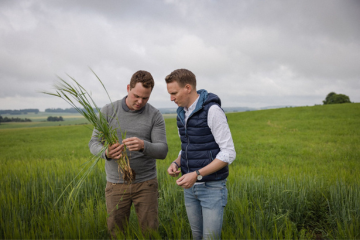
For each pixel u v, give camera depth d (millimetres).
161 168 6246
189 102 2174
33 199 3814
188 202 2332
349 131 19531
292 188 4094
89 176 4945
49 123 93750
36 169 6113
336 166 8375
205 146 2133
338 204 3512
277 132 21844
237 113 44344
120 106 2543
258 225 2836
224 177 2145
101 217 3049
